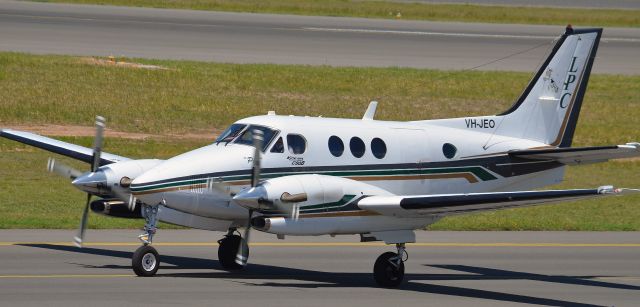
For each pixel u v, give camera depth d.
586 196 51.59
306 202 55.59
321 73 167.62
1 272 57.94
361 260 70.06
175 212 58.38
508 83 173.88
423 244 79.25
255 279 59.72
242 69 165.62
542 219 97.81
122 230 79.38
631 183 126.69
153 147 125.56
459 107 158.75
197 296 52.28
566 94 72.38
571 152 66.31
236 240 62.59
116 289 53.38
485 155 67.44
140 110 141.38
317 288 57.44
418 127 65.94
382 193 59.31
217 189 57.56
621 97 172.75
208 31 197.50
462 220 94.50
